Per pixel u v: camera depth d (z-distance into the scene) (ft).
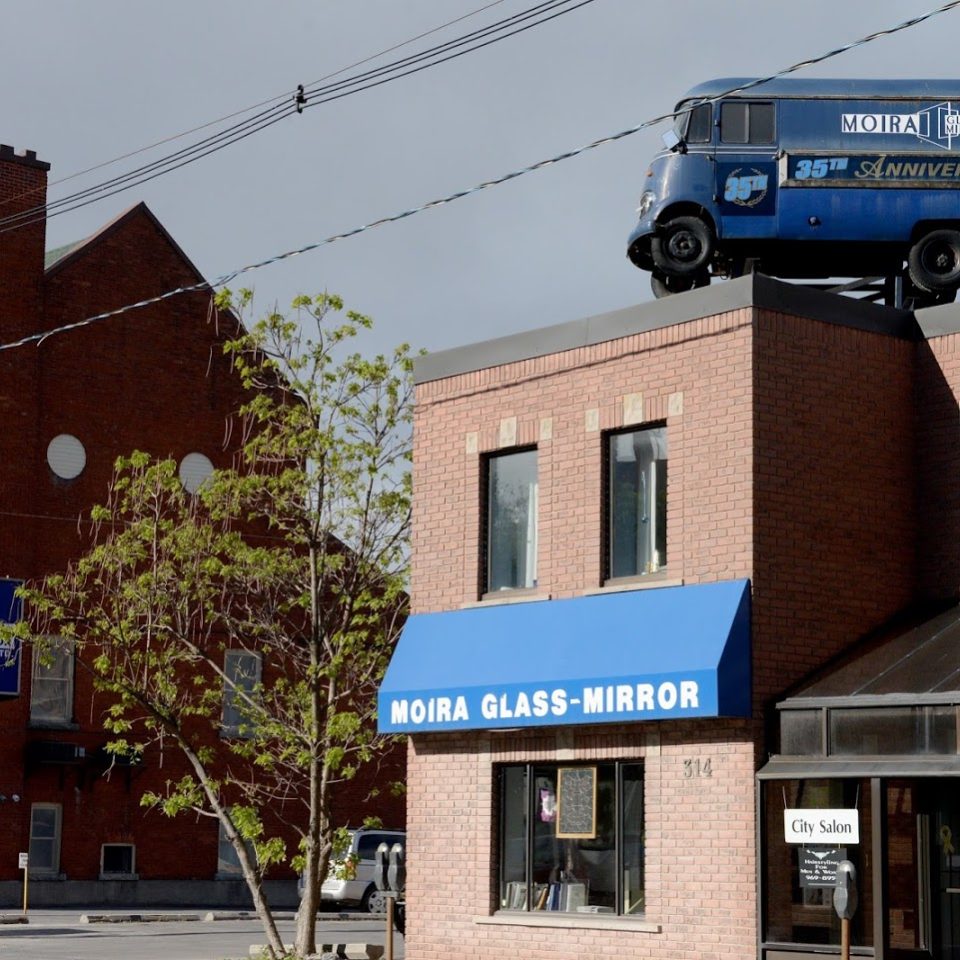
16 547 201.36
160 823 208.74
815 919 82.58
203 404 219.20
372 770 218.79
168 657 122.42
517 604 97.45
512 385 100.17
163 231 219.41
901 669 83.61
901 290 112.88
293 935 158.20
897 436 94.02
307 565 123.24
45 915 185.47
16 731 198.80
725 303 89.40
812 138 109.29
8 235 206.08
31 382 205.67
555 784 94.68
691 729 87.25
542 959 92.58
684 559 89.66
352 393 119.14
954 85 110.22
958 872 83.66
